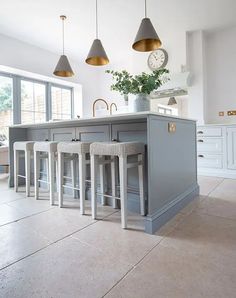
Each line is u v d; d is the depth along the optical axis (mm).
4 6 3451
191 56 4352
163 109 4805
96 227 1720
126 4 3424
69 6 3475
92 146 1850
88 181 2297
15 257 1299
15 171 2867
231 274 1122
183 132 2270
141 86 1984
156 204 1742
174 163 2064
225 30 4219
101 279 1094
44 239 1523
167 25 4062
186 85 4156
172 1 3352
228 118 4227
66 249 1386
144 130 1989
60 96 5777
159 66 4512
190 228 1688
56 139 2875
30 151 2684
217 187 2979
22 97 4973
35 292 1006
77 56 5500
